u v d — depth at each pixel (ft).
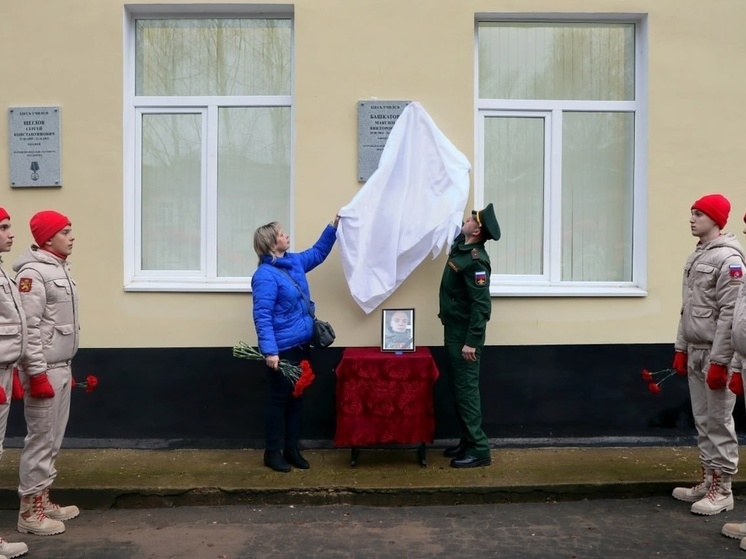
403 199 16.60
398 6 17.06
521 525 13.66
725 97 17.38
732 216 17.44
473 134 17.15
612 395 17.43
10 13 17.10
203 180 17.90
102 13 17.11
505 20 17.74
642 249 17.62
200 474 15.43
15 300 12.44
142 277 17.78
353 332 17.15
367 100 17.06
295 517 14.12
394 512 14.35
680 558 12.23
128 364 17.25
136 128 17.85
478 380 16.15
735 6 17.26
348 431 15.53
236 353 15.42
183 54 17.93
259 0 16.98
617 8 17.26
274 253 15.66
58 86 17.15
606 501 14.79
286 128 17.85
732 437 13.94
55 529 13.41
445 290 16.12
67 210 17.21
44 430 13.30
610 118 17.88
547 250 17.99
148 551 12.67
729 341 13.17
